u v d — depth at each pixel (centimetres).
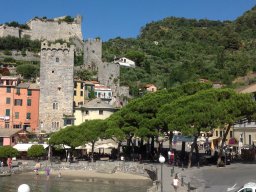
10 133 11050
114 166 8769
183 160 8038
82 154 10794
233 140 9638
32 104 12756
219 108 6856
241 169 6328
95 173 8531
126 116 8762
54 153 10550
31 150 9331
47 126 12681
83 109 12788
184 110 7044
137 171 8238
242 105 6975
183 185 4997
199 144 12088
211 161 7581
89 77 18412
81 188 6669
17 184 7062
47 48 12912
